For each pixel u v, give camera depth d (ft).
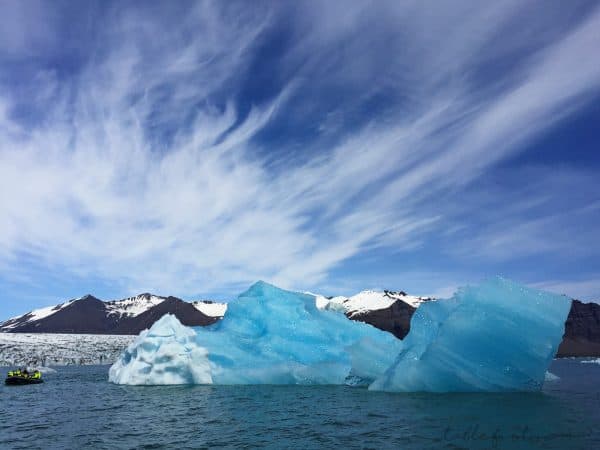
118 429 41.39
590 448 31.42
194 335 83.71
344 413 46.57
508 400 53.72
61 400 63.31
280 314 88.94
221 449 33.24
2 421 46.96
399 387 64.03
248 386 75.25
